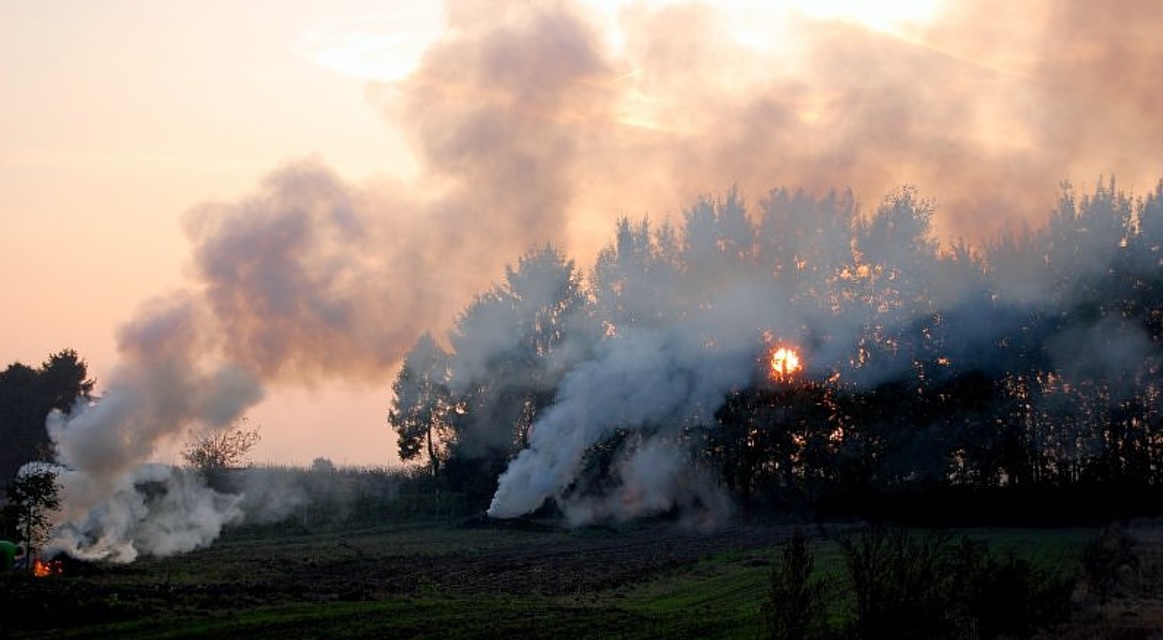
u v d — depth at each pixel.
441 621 39.69
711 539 74.25
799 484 86.00
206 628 36.41
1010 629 32.94
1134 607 41.31
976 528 76.19
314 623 38.28
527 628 39.00
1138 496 78.62
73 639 34.47
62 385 120.44
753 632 38.94
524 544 74.81
